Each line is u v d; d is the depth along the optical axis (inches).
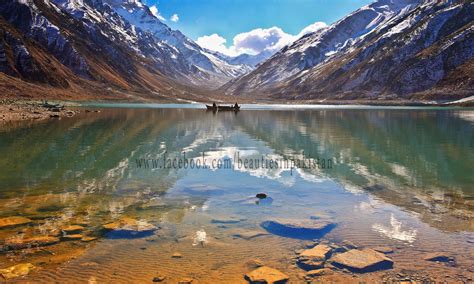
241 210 573.6
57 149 1195.9
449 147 1296.8
